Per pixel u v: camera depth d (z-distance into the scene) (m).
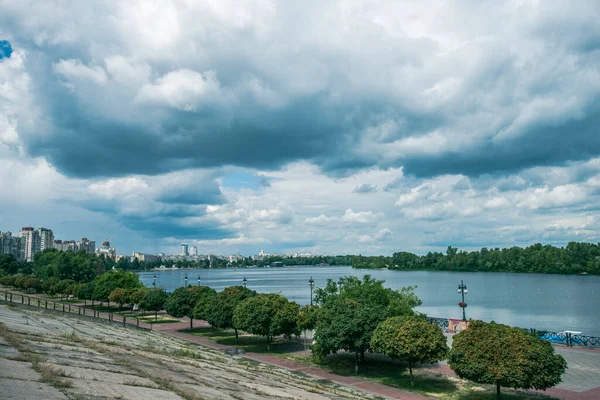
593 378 34.16
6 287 133.00
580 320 82.62
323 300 51.59
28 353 18.12
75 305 87.06
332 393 27.92
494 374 25.91
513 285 170.75
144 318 72.19
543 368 25.48
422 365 40.16
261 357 43.44
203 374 23.78
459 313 92.75
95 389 14.28
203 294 61.12
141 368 20.70
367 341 35.69
